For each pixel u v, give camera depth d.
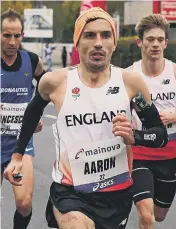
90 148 4.77
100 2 25.22
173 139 6.78
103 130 4.79
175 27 30.25
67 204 4.68
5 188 10.87
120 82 4.85
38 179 11.72
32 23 42.38
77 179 4.79
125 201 4.92
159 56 6.70
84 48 4.73
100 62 4.71
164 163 6.79
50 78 4.84
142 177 6.04
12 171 5.09
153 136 4.85
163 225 8.70
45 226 8.48
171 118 6.58
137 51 32.97
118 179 4.87
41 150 15.12
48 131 18.45
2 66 6.92
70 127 4.79
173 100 6.89
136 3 39.59
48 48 56.12
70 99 4.79
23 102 7.05
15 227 6.68
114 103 4.80
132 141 4.71
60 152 4.83
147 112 4.93
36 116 5.14
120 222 4.95
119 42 34.53
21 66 6.98
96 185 4.80
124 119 4.62
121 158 4.86
